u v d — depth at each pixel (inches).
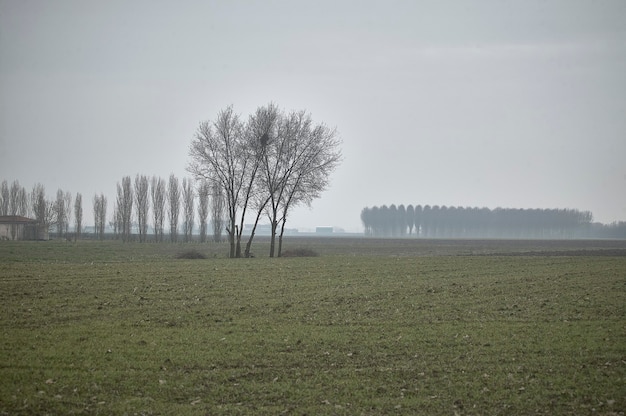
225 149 4411.9
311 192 4547.2
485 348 1464.1
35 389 1127.0
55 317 1796.3
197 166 4439.0
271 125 4424.2
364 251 6013.8
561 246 7647.6
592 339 1546.5
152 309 1946.4
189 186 7839.6
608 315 1877.5
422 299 2185.0
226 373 1259.2
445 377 1233.4
